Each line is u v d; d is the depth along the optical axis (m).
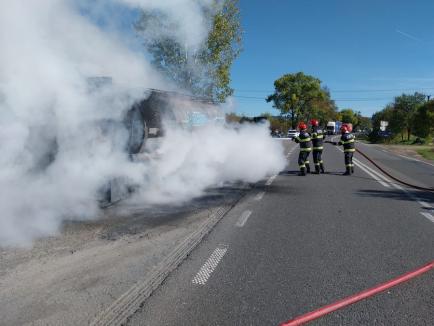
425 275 4.48
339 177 12.62
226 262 4.79
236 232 6.05
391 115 56.25
